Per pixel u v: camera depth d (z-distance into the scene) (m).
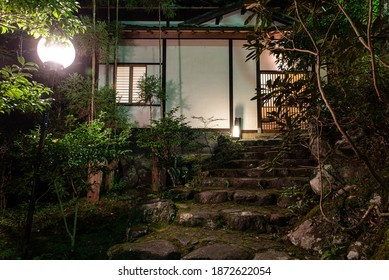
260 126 11.51
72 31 5.46
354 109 3.43
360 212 4.34
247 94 11.64
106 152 6.40
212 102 11.57
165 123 9.19
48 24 5.29
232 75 11.69
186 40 11.81
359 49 2.38
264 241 4.82
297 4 2.28
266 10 2.65
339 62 2.67
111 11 12.25
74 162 5.70
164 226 5.57
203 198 6.59
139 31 11.37
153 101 11.20
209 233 5.16
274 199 6.36
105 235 6.18
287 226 5.32
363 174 4.81
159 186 8.65
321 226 4.55
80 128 6.20
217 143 10.57
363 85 3.44
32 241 5.92
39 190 8.85
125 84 11.52
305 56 5.66
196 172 8.60
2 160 7.66
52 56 5.51
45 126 5.48
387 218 3.95
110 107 9.40
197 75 11.66
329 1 2.36
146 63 11.61
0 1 4.55
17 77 4.74
